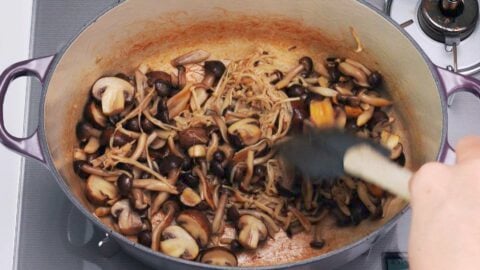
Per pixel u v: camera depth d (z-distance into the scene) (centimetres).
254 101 77
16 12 82
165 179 72
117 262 74
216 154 73
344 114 73
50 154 64
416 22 81
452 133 77
